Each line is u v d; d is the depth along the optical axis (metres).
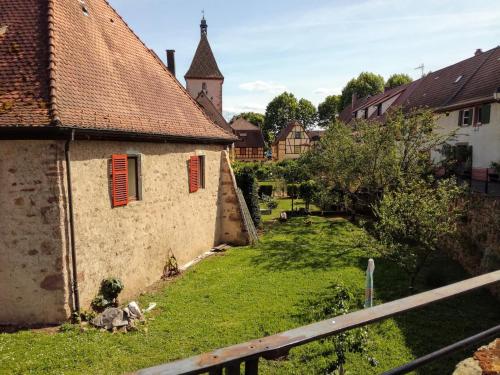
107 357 6.84
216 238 15.71
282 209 24.95
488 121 16.86
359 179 17.95
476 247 11.73
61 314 8.23
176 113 12.98
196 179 13.84
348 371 6.54
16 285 8.23
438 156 20.89
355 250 14.27
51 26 9.15
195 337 7.69
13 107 7.90
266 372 6.46
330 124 22.44
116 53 11.87
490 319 8.58
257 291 10.21
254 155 56.06
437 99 22.47
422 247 10.34
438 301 1.81
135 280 10.42
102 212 9.15
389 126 16.19
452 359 7.00
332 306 8.30
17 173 7.96
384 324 8.27
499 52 20.16
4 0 9.65
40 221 8.04
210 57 38.50
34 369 6.39
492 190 13.61
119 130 9.17
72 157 8.20
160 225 11.60
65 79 8.80
